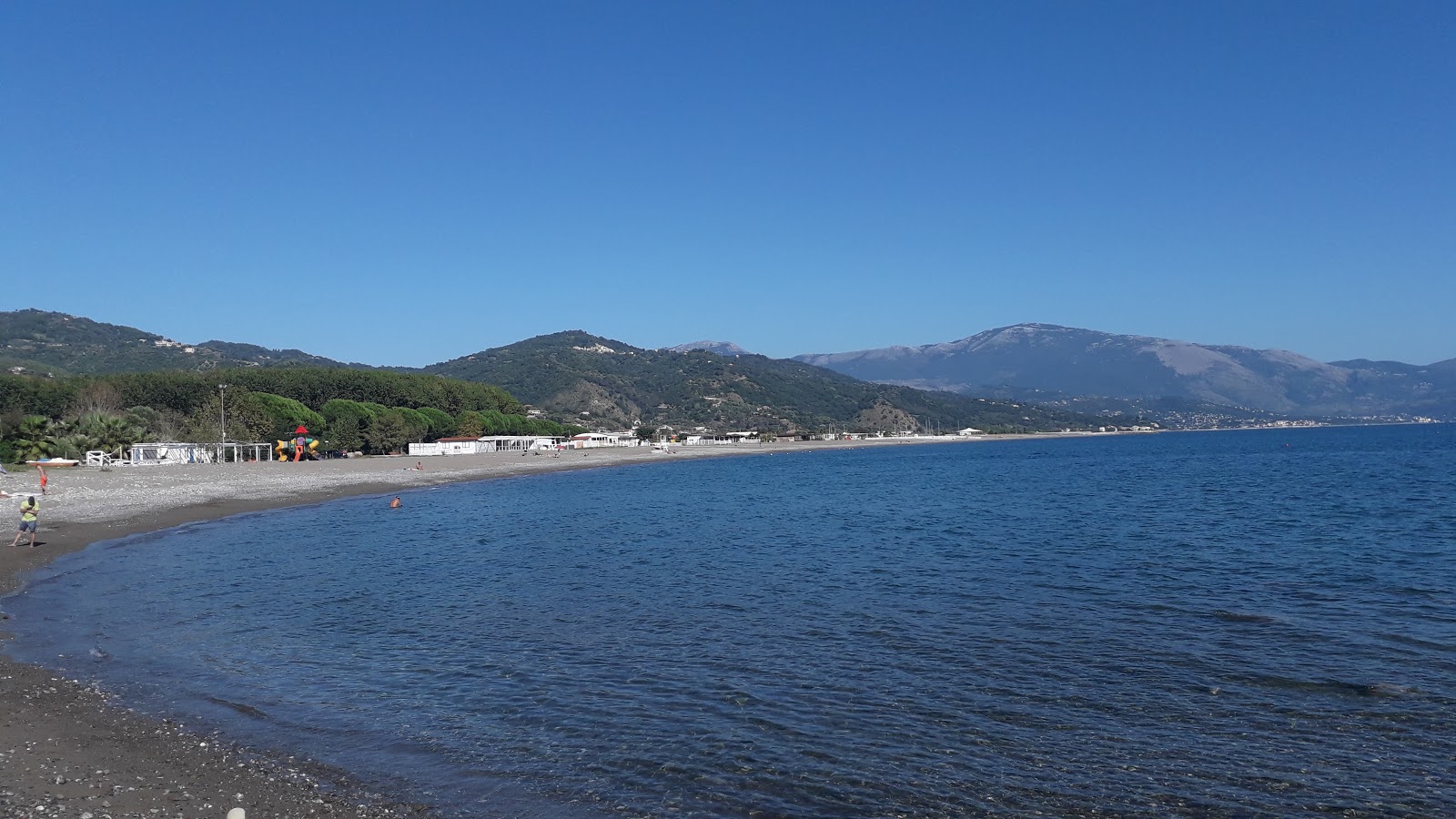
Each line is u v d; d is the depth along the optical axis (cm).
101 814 1038
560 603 2477
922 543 3806
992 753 1355
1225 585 2741
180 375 13462
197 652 1897
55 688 1564
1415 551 3422
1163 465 11538
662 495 6962
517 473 10519
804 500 6419
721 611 2377
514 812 1133
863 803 1184
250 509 5453
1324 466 10275
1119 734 1437
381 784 1204
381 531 4300
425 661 1858
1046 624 2205
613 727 1452
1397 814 1165
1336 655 1905
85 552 3416
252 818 1065
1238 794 1219
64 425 9112
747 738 1409
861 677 1747
